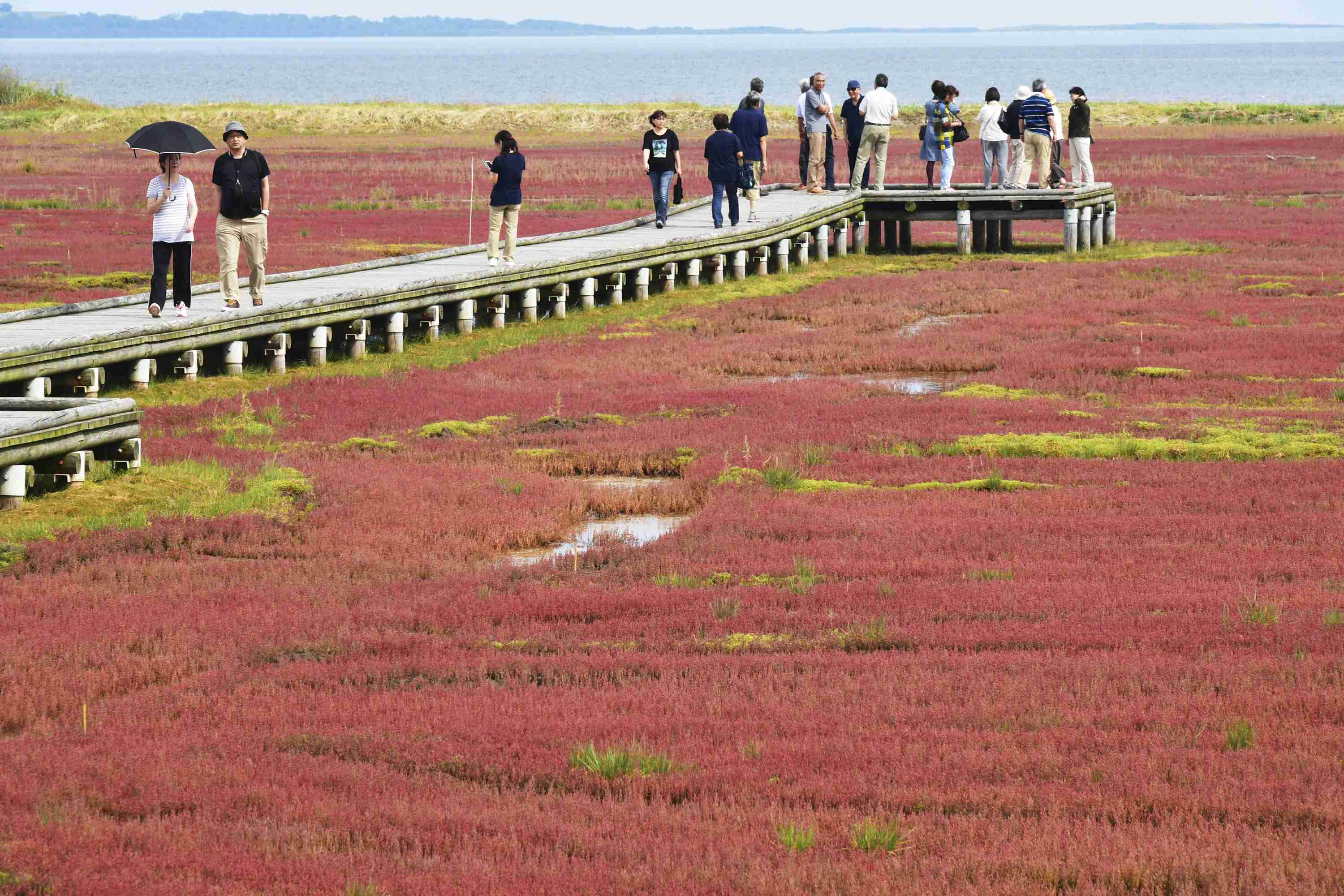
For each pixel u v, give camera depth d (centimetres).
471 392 3897
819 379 4175
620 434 3381
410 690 1786
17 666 1842
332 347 4578
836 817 1383
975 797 1417
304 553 2431
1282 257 6875
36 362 3381
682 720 1644
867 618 2047
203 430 3366
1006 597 2127
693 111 18912
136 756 1553
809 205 7038
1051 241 8031
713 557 2386
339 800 1444
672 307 5553
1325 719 1617
